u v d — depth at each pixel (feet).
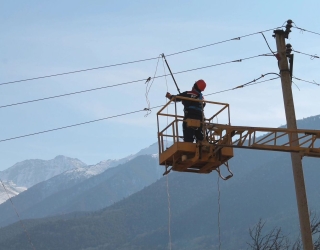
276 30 82.64
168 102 80.28
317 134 76.79
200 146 77.41
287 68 81.30
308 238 73.26
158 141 81.35
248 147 77.51
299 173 75.92
